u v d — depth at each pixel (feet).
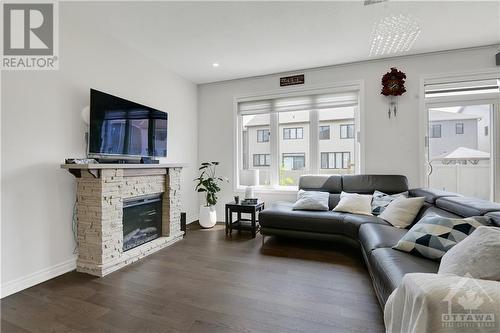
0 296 6.21
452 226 5.27
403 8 7.80
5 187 6.41
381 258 5.39
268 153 14.33
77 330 4.98
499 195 10.46
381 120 11.67
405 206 8.18
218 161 14.83
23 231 6.74
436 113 11.27
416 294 3.02
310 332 4.85
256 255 9.04
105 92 9.15
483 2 7.52
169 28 8.99
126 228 8.94
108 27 8.87
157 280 7.13
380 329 4.91
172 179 10.87
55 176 7.53
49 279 7.23
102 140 8.22
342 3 7.64
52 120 7.47
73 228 7.97
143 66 11.08
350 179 11.34
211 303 5.91
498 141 10.49
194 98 14.89
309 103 13.03
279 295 6.25
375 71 11.75
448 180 11.18
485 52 10.39
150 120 10.57
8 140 6.48
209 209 13.23
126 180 8.61
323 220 9.32
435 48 10.56
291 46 10.43
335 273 7.48
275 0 7.51
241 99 14.29
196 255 9.11
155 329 4.99
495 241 3.60
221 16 8.29
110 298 6.17
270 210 10.30
